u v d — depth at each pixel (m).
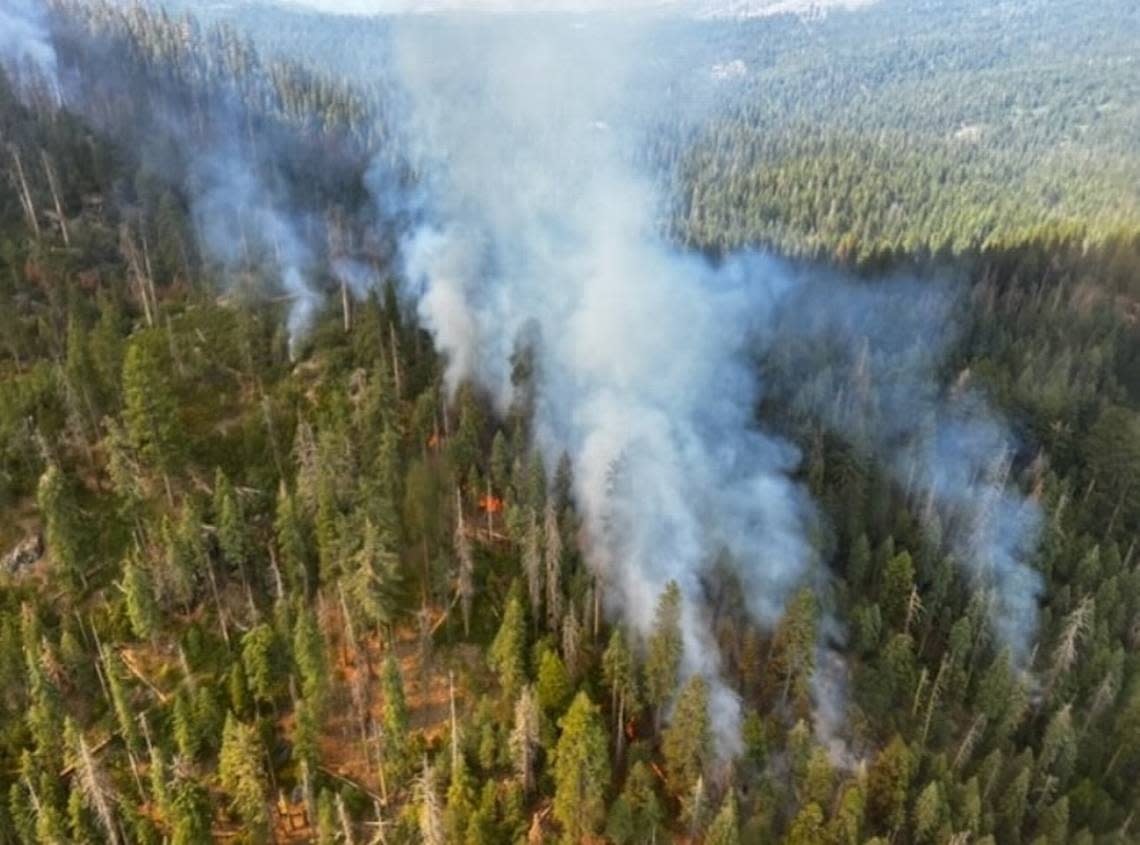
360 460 81.19
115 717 68.38
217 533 75.50
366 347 92.19
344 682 71.44
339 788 65.62
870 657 78.69
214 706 65.00
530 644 71.12
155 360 84.81
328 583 73.88
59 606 74.81
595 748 61.31
